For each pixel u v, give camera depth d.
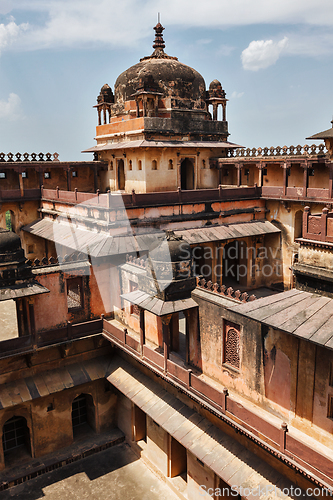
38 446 13.26
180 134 20.48
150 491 12.20
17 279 11.34
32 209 22.89
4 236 11.27
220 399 9.11
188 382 10.01
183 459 12.69
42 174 22.61
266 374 8.94
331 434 7.70
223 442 9.88
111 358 14.53
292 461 7.48
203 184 21.48
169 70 20.81
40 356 13.12
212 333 10.26
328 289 7.98
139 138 19.61
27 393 12.54
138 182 19.81
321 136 14.88
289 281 18.80
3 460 12.78
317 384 7.84
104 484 12.51
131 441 14.12
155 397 12.09
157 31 23.00
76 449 13.73
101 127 22.86
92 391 14.20
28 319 12.22
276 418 8.82
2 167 21.58
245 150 20.75
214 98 22.17
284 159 17.89
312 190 16.89
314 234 8.09
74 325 13.14
